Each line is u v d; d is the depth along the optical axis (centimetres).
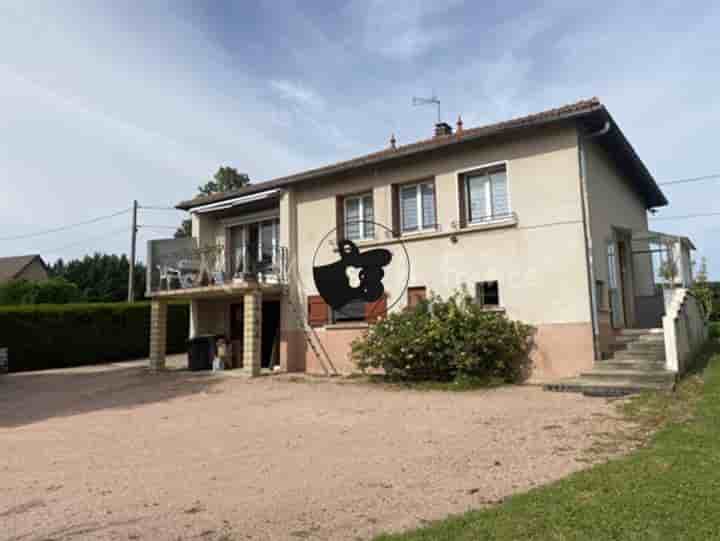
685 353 1116
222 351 1797
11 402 1345
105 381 1661
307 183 1723
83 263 4881
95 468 664
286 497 522
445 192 1434
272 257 1859
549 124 1259
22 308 2181
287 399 1164
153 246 1895
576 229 1227
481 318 1248
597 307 1225
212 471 627
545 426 770
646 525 397
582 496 464
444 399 1052
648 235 1539
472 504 480
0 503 536
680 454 569
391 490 530
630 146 1413
